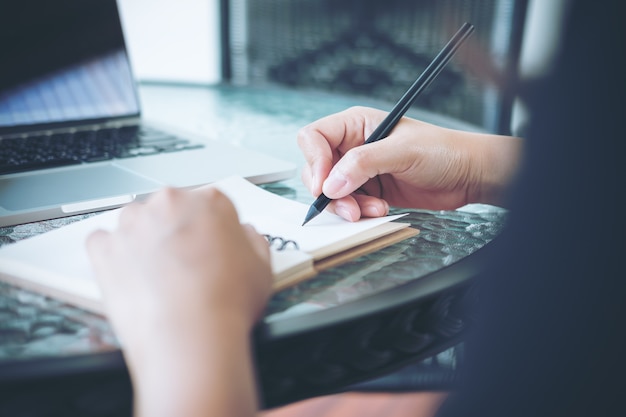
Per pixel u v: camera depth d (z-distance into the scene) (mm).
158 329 322
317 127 661
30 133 902
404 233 555
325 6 2344
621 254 261
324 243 497
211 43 2264
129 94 999
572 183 258
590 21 245
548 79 259
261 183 699
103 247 378
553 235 265
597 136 251
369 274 469
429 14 2232
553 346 275
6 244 516
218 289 342
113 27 995
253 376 335
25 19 918
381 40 2320
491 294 291
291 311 410
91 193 620
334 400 1354
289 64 2354
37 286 431
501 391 291
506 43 2020
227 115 1095
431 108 2232
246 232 421
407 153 608
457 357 771
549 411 282
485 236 562
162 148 811
